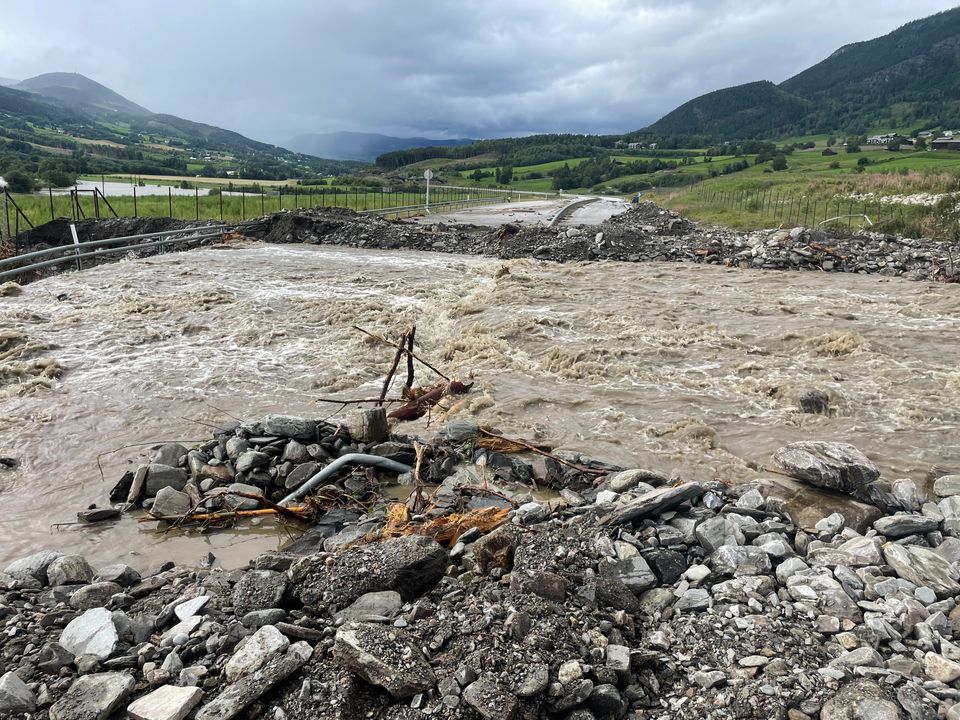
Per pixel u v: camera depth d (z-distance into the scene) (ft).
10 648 16.34
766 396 40.93
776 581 18.67
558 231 101.91
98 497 28.27
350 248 100.58
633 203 225.15
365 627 15.03
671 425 35.73
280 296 64.13
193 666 15.39
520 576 17.06
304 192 246.47
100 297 62.28
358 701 13.82
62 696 14.47
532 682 13.50
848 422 36.78
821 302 66.39
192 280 70.49
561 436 34.37
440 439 31.55
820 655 15.11
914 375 44.50
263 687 14.29
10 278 79.10
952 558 20.04
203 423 36.09
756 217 159.33
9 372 42.22
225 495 26.76
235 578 20.39
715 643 15.55
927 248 95.61
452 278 76.48
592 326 56.44
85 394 39.78
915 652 15.07
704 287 73.51
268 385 41.83
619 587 17.15
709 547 20.48
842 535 21.89
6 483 29.53
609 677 13.96
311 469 28.04
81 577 20.94
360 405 38.42
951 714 12.88
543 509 23.75
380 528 23.63
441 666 14.49
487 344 50.16
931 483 29.50
